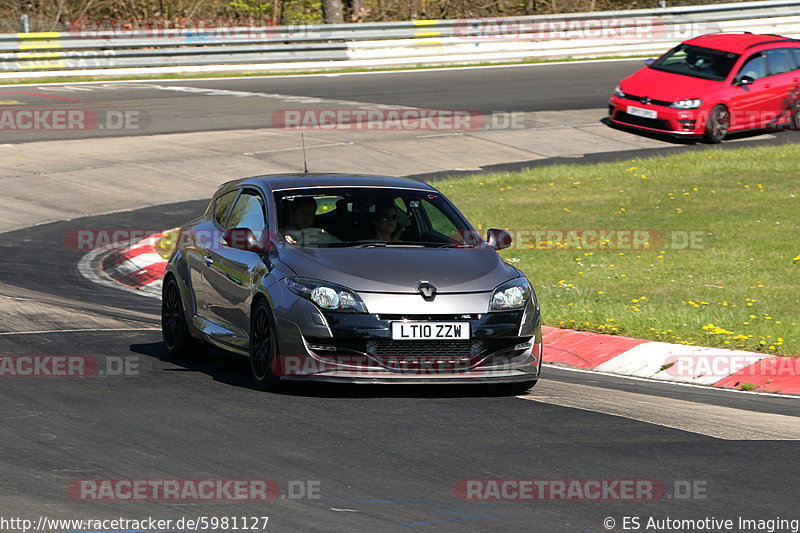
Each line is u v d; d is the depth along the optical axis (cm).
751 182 6975
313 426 2464
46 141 7850
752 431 2539
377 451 2272
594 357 3578
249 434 2384
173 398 2717
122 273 5050
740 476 2152
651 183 6981
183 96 9762
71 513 1859
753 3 12775
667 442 2402
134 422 2467
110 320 3884
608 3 14725
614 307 4091
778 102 8994
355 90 10181
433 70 11588
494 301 2769
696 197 6550
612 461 2238
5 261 5078
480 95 10075
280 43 11394
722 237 5591
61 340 3456
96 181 6906
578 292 4466
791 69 9138
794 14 12950
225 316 3066
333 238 2989
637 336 3734
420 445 2327
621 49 12662
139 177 7050
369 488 2025
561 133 8788
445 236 3095
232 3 13925
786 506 1972
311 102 9575
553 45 12419
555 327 3922
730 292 4481
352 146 8025
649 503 1972
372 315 2683
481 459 2230
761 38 9288
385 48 11794
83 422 2458
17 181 6788
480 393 2892
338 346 2689
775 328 3712
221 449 2264
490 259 2962
